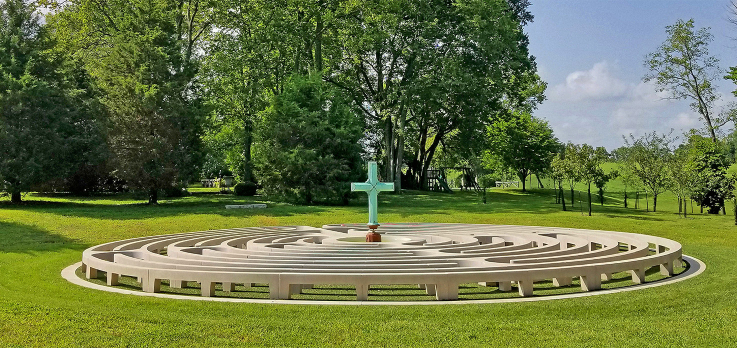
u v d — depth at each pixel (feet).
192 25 157.69
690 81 145.89
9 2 110.93
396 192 156.15
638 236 64.18
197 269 39.91
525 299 36.04
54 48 118.42
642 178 122.31
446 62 136.46
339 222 93.91
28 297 36.55
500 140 190.19
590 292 38.70
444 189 187.73
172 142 110.01
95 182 149.69
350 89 159.12
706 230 84.64
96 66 119.65
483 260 42.83
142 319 30.40
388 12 138.31
